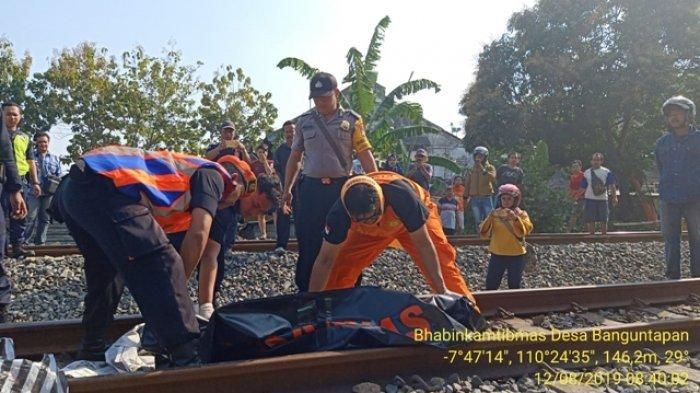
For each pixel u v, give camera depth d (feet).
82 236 12.11
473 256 30.48
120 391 9.93
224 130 23.75
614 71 92.02
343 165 15.84
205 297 13.47
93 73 100.27
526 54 98.84
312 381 11.27
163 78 101.50
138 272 10.44
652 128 95.55
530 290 18.28
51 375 9.04
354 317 12.30
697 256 22.94
